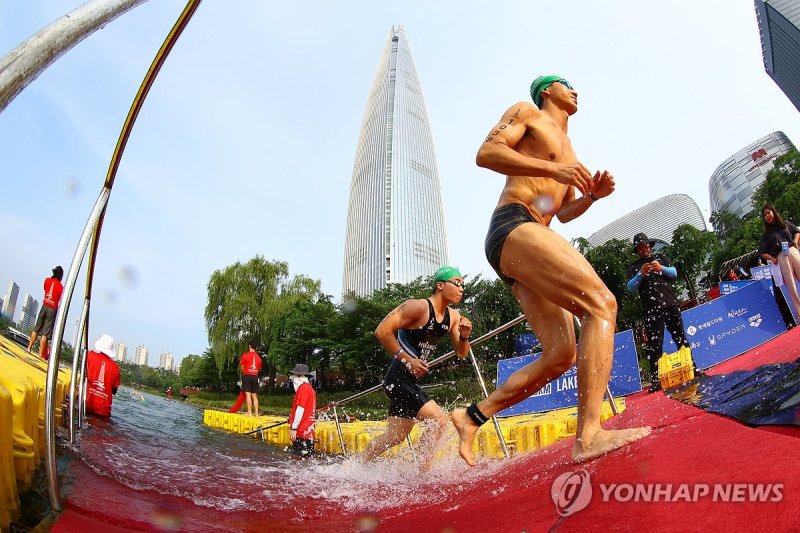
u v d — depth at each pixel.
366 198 139.25
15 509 1.34
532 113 2.47
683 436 1.63
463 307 29.45
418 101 159.25
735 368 3.98
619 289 28.23
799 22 85.69
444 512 1.75
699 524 0.93
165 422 8.21
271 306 42.78
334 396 36.03
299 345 39.38
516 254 2.15
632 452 1.62
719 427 1.59
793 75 95.81
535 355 4.93
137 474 2.57
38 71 0.80
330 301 45.75
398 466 4.10
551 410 5.22
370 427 7.37
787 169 41.19
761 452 1.18
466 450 2.47
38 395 2.08
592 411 1.87
